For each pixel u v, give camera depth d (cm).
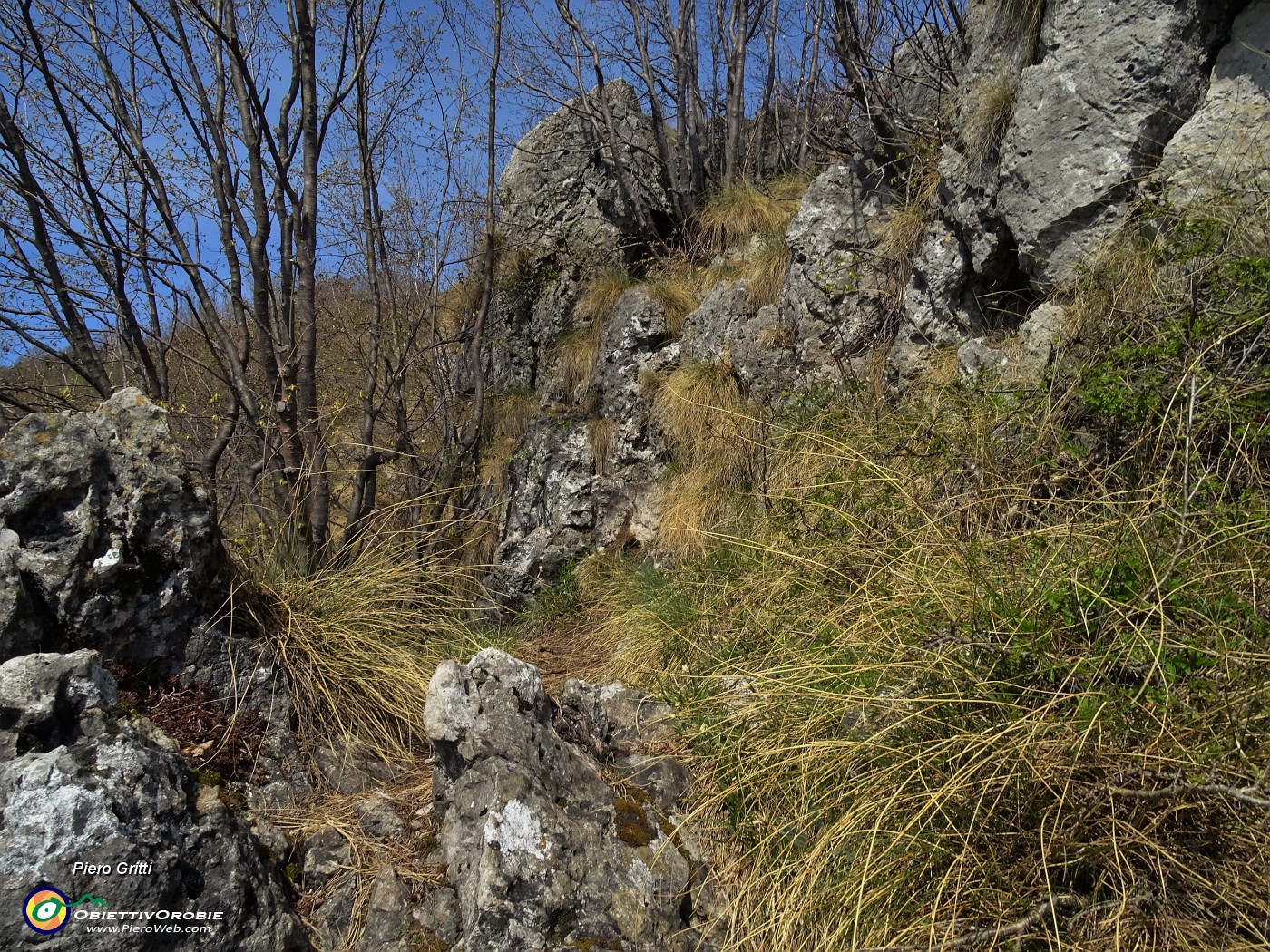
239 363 546
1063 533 297
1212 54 413
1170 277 384
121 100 557
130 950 228
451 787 309
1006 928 219
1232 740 227
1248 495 282
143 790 255
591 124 951
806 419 551
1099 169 429
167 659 340
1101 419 358
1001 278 511
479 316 826
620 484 748
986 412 398
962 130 512
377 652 405
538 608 696
